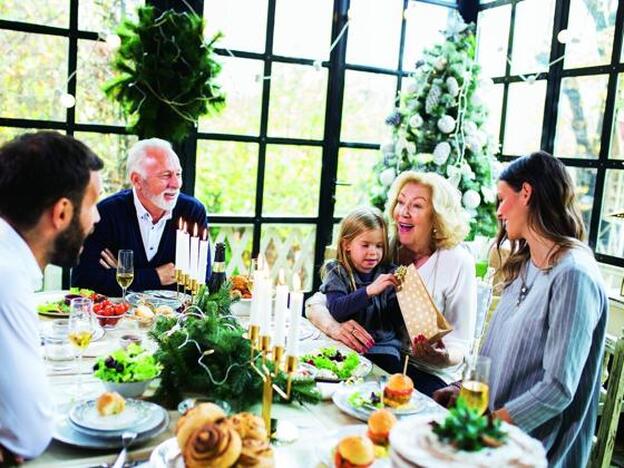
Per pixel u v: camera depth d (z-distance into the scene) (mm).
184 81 2861
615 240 3102
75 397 1403
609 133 3105
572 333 1453
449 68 3357
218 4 3383
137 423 1227
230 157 3562
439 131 3428
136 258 2520
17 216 1192
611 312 2803
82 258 2434
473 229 3451
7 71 3014
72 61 3102
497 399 1611
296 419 1377
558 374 1438
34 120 3086
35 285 1247
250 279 2354
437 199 2125
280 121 3648
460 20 3482
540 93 3480
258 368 1416
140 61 2820
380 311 2117
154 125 2908
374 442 1202
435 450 913
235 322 1707
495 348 1692
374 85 3834
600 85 3150
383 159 3564
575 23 3281
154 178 2434
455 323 2105
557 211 1590
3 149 1203
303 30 3605
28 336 1145
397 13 3793
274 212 3742
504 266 1760
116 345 1761
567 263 1520
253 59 3508
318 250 3869
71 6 3059
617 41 3049
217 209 3598
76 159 1218
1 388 1107
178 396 1421
